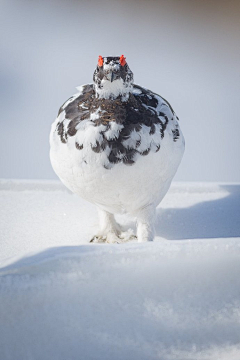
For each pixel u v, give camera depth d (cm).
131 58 2856
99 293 560
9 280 555
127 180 816
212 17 3700
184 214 1070
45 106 2180
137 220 904
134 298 563
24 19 3531
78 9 3850
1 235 949
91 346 543
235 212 1084
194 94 2347
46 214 1067
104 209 934
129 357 543
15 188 1210
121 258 581
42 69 2627
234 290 580
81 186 849
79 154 806
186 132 1923
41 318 545
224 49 3108
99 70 834
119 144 801
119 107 823
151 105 870
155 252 589
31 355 537
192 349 551
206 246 597
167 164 838
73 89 2373
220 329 562
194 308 567
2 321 541
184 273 580
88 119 822
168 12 3831
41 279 559
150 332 553
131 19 3666
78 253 585
